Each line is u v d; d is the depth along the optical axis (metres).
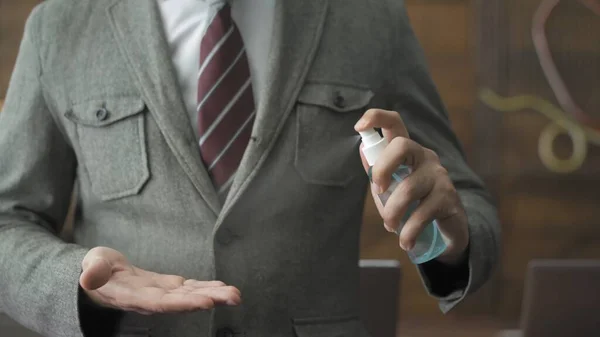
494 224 1.66
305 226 1.62
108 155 1.63
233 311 1.58
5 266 1.58
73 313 1.49
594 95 5.49
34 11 1.73
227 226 1.58
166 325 1.60
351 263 1.68
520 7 5.49
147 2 1.67
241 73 1.64
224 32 1.64
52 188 1.70
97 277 1.37
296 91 1.64
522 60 5.51
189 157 1.59
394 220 1.42
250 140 1.60
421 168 1.43
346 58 1.68
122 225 1.64
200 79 1.63
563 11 5.46
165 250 1.60
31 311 1.54
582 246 5.55
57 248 1.56
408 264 5.53
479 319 5.54
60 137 1.70
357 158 1.67
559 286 2.02
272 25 1.67
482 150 5.56
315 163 1.63
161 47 1.63
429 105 1.78
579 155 5.52
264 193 1.60
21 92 1.70
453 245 1.52
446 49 5.53
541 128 5.54
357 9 1.72
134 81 1.63
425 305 5.54
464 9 5.51
